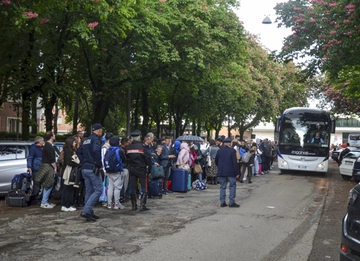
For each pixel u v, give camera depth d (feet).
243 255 22.79
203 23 67.05
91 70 67.51
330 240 26.61
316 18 57.82
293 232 28.63
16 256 21.88
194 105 108.27
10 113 106.42
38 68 54.44
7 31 47.50
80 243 24.56
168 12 65.92
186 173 50.08
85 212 30.63
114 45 63.77
